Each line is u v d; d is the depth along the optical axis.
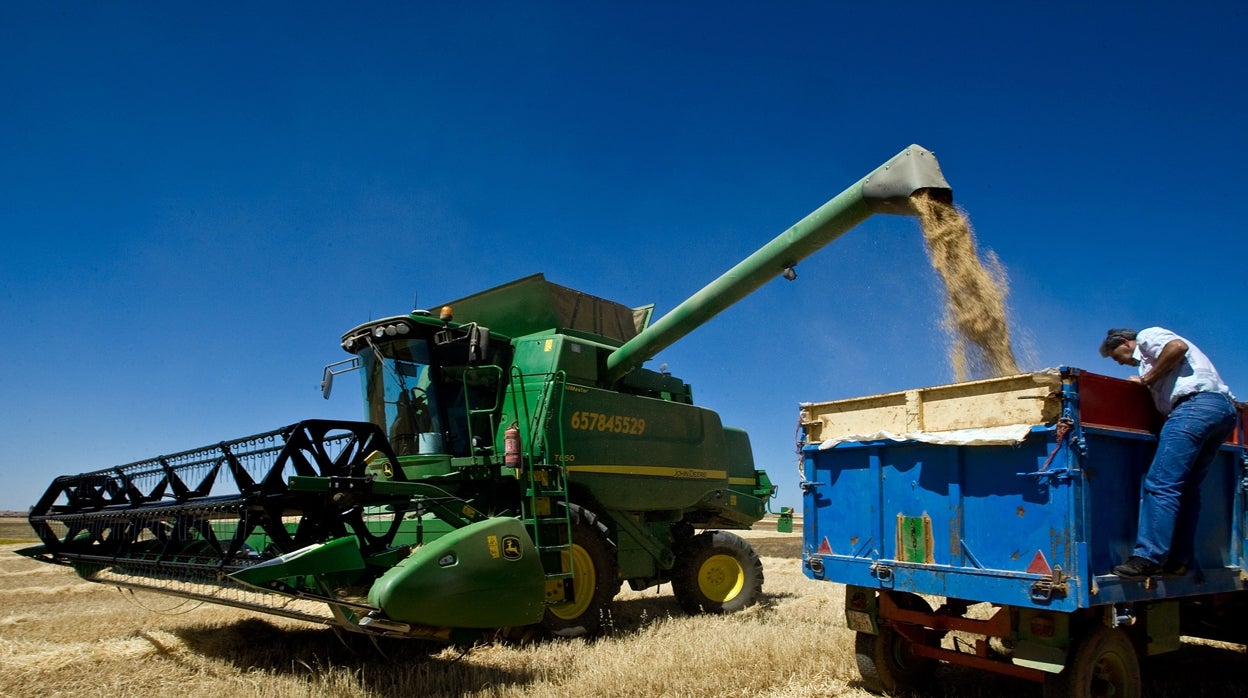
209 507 6.44
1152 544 4.89
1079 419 4.71
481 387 9.24
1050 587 4.64
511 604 6.74
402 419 8.80
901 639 6.11
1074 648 4.91
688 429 10.84
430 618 6.12
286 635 8.11
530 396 8.99
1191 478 5.09
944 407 5.44
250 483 6.38
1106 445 4.97
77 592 12.57
